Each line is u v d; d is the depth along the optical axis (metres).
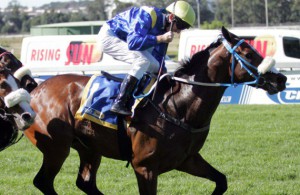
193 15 7.50
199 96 7.31
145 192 7.33
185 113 7.30
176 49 50.09
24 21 79.62
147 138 7.27
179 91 7.39
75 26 37.69
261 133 14.16
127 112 7.36
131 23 7.51
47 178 8.08
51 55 23.78
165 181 9.80
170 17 7.46
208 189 9.25
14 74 8.26
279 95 19.48
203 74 7.37
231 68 7.32
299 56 23.31
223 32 7.34
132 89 7.48
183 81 7.41
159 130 7.24
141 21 7.36
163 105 7.36
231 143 12.93
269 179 9.99
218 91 7.37
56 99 7.99
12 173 10.57
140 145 7.30
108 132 7.58
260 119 16.30
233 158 11.52
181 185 9.52
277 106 18.84
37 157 11.82
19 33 77.38
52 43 23.84
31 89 8.41
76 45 23.53
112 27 7.75
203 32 23.00
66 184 9.64
